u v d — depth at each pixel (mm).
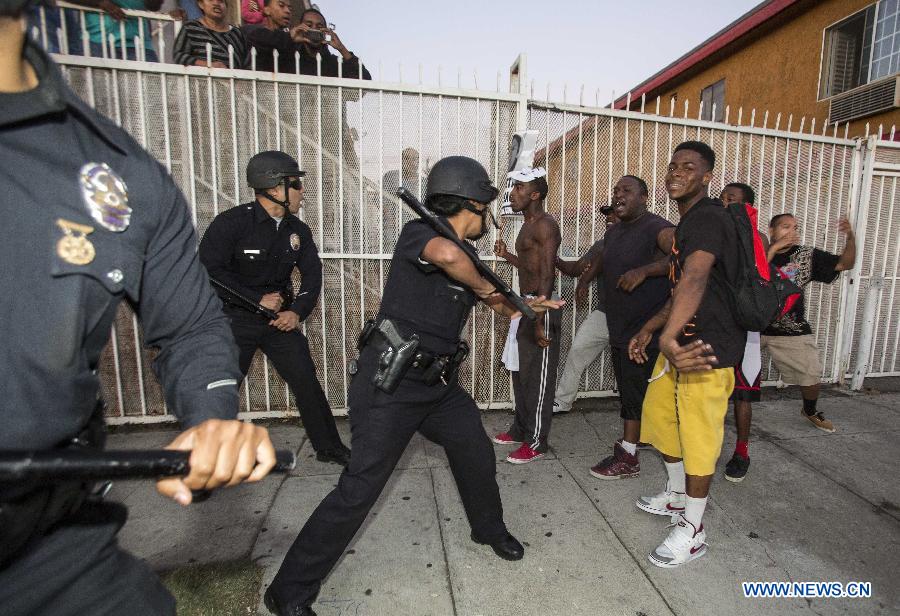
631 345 2768
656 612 2045
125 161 837
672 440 2594
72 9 3465
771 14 7797
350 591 2137
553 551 2418
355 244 3918
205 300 984
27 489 686
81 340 750
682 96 10633
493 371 4238
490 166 3980
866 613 2055
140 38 3541
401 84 3793
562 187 4176
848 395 4812
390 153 3859
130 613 894
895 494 2979
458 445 2197
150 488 2916
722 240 2191
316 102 3721
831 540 2535
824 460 3410
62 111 763
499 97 3918
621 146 4285
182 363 932
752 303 2160
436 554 2381
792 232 3627
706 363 2051
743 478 3150
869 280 5055
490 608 2055
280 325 2990
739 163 4598
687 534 2328
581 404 4477
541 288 3121
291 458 821
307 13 4340
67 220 729
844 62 7363
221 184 3723
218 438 739
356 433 1953
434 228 1927
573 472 3227
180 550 2375
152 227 873
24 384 708
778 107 8250
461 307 2027
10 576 768
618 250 3168
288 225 3107
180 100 3607
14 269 691
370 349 2006
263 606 2027
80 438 815
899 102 6227
